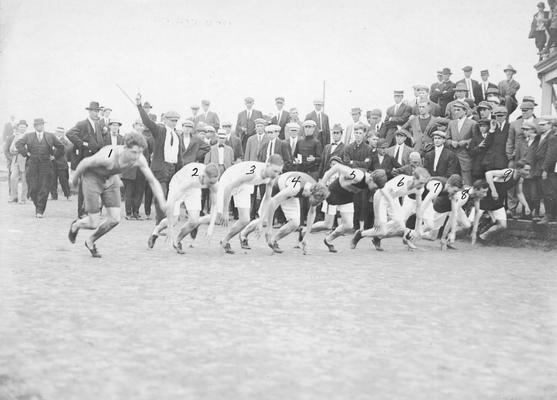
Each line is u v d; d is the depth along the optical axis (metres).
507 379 4.41
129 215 14.10
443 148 11.98
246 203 9.57
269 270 8.24
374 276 8.04
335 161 9.96
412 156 11.54
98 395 3.94
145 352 4.72
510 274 8.38
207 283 7.24
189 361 4.55
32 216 13.62
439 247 11.17
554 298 6.88
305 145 13.34
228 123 14.84
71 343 4.89
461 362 4.73
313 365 4.55
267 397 3.96
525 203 11.55
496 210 11.48
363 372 4.45
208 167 9.07
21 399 3.87
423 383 4.29
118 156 8.42
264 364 4.54
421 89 12.57
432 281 7.79
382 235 10.52
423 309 6.30
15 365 4.40
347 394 4.06
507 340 5.30
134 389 4.04
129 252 9.34
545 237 11.15
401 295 6.93
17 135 16.31
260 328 5.42
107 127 14.42
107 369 4.36
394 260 9.48
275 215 13.26
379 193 10.38
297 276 7.88
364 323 5.70
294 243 11.20
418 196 10.70
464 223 11.41
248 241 11.12
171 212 9.05
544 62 13.05
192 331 5.28
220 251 9.76
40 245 9.69
